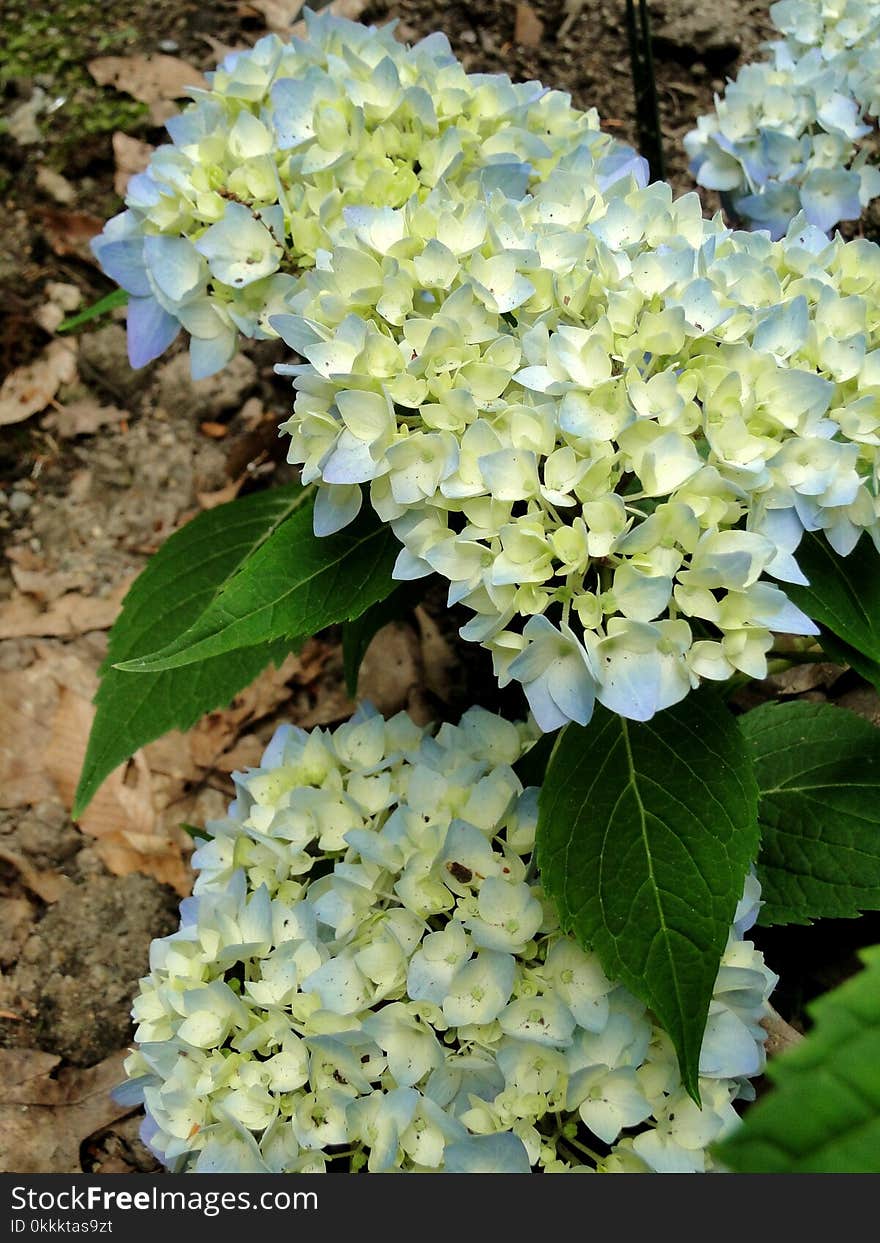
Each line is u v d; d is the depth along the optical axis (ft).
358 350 1.37
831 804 1.67
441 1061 1.31
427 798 1.45
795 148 1.95
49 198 2.73
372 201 1.56
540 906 1.36
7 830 2.19
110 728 1.74
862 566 1.40
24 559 2.46
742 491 1.26
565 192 1.51
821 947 1.83
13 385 2.59
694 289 1.34
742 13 2.86
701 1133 1.33
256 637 1.39
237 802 1.62
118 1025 2.04
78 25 2.92
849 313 1.39
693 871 1.32
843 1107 0.55
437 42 1.80
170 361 2.60
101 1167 1.92
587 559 1.26
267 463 2.55
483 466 1.26
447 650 2.30
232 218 1.56
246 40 2.93
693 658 1.27
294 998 1.36
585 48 2.90
